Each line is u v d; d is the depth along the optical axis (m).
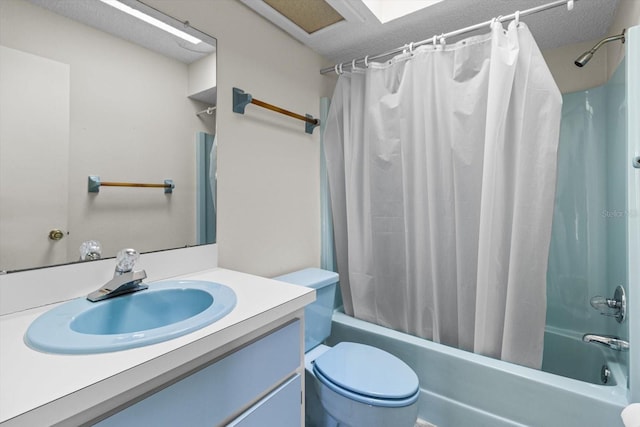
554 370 1.72
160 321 0.93
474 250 1.46
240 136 1.42
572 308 1.77
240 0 1.40
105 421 0.52
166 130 1.14
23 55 0.82
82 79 0.93
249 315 0.76
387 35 1.71
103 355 0.57
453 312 1.56
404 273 1.69
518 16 1.30
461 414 1.35
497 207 1.35
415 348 1.49
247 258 1.46
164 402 0.60
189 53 1.21
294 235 1.75
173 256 1.15
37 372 0.52
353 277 1.82
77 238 0.92
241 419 0.75
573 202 1.76
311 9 1.48
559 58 1.81
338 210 1.92
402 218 1.67
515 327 1.32
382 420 1.07
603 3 1.38
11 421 0.41
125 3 1.03
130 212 1.04
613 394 1.09
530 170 1.28
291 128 1.72
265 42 1.55
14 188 0.81
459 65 1.43
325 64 1.98
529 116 1.27
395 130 1.64
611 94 1.53
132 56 1.04
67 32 0.90
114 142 1.00
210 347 0.65
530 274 1.29
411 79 1.59
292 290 0.96
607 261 1.64
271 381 0.85
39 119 0.85
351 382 1.16
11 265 0.80
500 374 1.26
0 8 0.79
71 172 0.91
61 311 0.78
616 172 1.43
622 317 1.22
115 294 0.89
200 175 1.25
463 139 1.44
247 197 1.46
